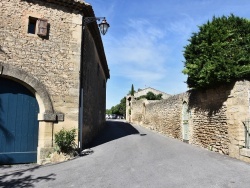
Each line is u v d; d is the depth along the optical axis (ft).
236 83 29.22
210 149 34.60
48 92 29.71
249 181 19.54
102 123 68.59
